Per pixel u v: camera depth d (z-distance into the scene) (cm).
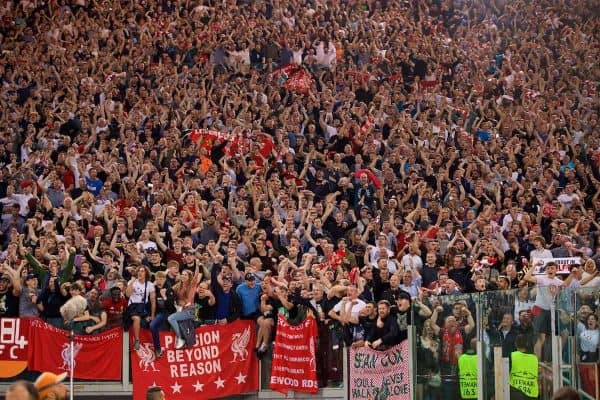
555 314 1795
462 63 4397
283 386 2381
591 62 4522
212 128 3453
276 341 2392
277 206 2964
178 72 3900
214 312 2422
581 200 3403
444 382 2111
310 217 2898
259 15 4378
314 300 2414
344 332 2366
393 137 3578
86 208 2833
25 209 2927
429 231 2941
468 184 3369
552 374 1794
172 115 3503
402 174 3331
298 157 3444
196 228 2800
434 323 2158
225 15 4309
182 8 4375
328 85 3994
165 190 2969
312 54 4166
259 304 2450
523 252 2898
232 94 3684
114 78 3675
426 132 3625
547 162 3616
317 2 4500
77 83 3681
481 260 2725
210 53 4053
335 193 3102
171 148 3231
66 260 2447
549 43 4675
